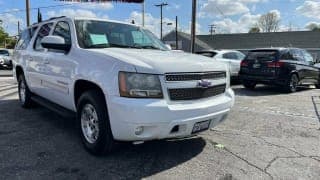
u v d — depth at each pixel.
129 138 4.07
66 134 5.64
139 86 3.99
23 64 7.29
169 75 4.12
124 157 4.60
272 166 4.39
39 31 6.82
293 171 4.24
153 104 3.98
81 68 4.73
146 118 3.95
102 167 4.26
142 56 4.39
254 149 5.05
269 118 7.21
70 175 4.02
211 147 5.09
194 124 4.30
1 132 5.73
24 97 7.58
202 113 4.33
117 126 4.09
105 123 4.35
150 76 4.04
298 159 4.66
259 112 7.91
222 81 4.82
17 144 5.10
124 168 4.24
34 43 6.89
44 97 6.54
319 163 4.52
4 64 24.53
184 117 4.15
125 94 4.01
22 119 6.68
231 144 5.26
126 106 3.96
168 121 4.05
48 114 7.13
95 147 4.52
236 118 7.14
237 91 12.37
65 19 5.68
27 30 7.73
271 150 5.02
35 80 6.68
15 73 8.00
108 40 5.34
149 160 4.51
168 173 4.11
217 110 4.56
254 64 12.47
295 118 7.26
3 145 5.05
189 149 4.97
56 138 5.41
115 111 4.05
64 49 5.20
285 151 4.99
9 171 4.11
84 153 4.73
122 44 5.43
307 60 13.40
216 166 4.35
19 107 7.88
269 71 11.98
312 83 13.48
